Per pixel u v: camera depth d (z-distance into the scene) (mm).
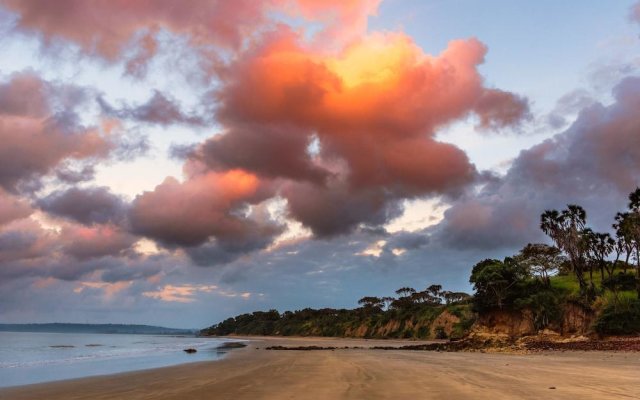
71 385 21000
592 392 14820
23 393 18266
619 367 26312
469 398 13742
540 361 32938
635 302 68312
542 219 84312
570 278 90938
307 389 16672
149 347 83500
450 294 175125
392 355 46312
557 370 24078
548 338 69250
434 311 148000
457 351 58000
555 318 75188
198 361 39594
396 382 18578
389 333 156000
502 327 81250
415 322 150000
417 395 14570
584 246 80500
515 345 58125
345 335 180500
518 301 79125
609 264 92062
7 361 44031
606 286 78250
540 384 17219
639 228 76812
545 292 78750
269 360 38656
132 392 17562
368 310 197375
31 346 87125
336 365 30250
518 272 83688
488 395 14320
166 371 28094
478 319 86688
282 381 19828
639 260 78062
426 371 24062
